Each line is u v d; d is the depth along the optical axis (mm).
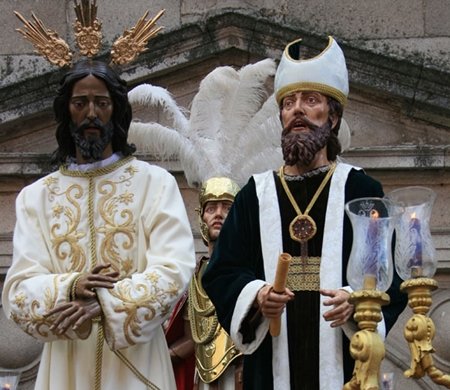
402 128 15680
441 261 15328
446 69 15945
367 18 16078
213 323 11328
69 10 16219
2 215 15625
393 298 9562
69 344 10023
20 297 9852
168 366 10117
